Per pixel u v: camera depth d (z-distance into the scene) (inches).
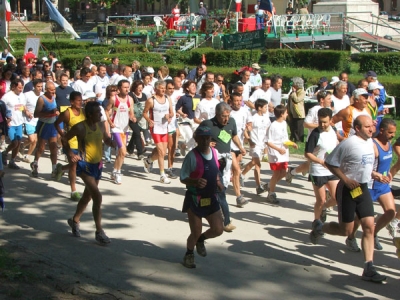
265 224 353.7
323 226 296.8
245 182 454.9
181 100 474.0
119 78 639.1
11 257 281.9
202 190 265.6
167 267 281.6
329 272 280.2
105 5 2412.6
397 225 320.2
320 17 1275.8
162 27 1406.3
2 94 566.9
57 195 410.6
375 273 266.4
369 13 1322.6
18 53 1214.9
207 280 267.6
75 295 240.8
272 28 1267.2
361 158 265.0
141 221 355.3
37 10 2960.1
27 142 514.3
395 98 733.3
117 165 448.8
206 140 261.1
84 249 303.7
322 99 385.7
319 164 319.0
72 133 302.5
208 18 1405.0
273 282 267.1
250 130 408.8
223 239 324.8
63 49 1348.4
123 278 266.8
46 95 448.1
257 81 697.0
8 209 373.7
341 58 1029.8
